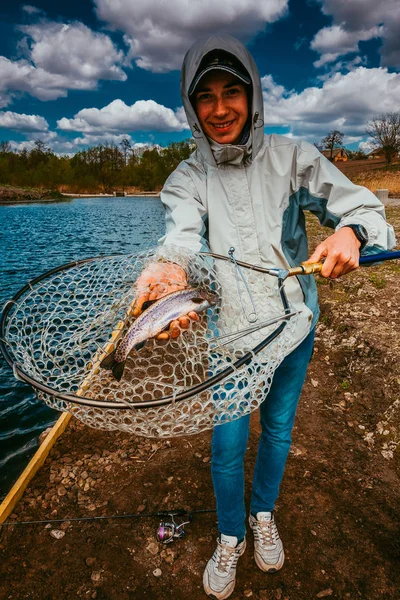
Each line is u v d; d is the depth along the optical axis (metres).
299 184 2.00
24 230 25.92
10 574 2.38
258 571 2.35
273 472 2.24
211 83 1.81
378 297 5.59
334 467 3.05
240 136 1.99
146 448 3.38
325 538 2.51
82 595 2.26
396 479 2.89
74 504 2.86
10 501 2.80
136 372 3.61
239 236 2.00
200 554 2.47
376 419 3.47
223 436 2.01
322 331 5.11
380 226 1.79
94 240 21.72
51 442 3.43
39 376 1.89
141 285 1.86
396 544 2.43
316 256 1.76
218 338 1.88
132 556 2.47
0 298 10.62
